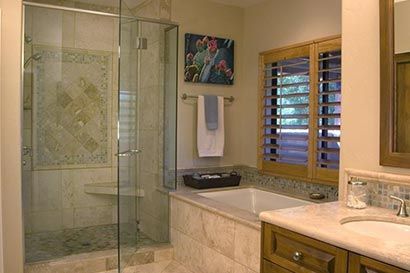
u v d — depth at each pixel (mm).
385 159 1817
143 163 3326
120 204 3090
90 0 3902
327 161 3213
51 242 3523
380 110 1840
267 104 3855
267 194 3596
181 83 3861
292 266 1575
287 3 3609
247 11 4141
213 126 3885
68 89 3893
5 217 2699
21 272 2754
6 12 2668
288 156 3604
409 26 1738
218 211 2703
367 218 1694
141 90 3307
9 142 2705
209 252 2834
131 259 3156
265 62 3879
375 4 1873
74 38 3896
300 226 1527
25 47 3584
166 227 3447
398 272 1184
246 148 4148
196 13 3906
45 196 3809
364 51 1930
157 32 3430
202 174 3895
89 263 3018
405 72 1761
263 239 1752
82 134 3982
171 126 3539
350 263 1339
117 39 4121
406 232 1592
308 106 3355
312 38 3336
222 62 4066
